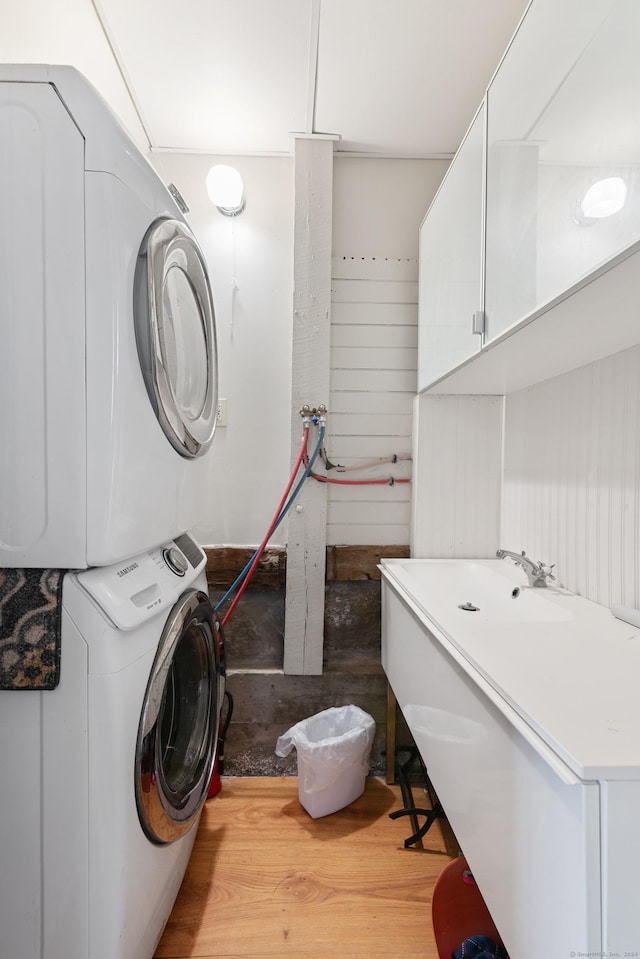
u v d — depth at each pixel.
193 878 1.40
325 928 1.26
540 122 0.96
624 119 0.71
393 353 2.05
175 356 1.08
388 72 1.58
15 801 0.85
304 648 1.96
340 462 2.05
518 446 1.83
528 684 0.82
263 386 2.04
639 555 1.19
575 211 0.84
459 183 1.46
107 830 0.85
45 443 0.84
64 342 0.83
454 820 1.05
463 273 1.41
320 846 1.54
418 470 1.96
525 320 1.03
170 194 1.09
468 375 1.58
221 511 2.04
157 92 1.68
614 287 0.85
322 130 1.87
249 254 2.03
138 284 0.92
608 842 0.59
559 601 1.36
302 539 1.97
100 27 1.42
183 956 1.18
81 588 0.86
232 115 1.79
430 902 1.34
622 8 0.71
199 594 1.25
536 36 0.98
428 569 1.86
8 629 0.85
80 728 0.84
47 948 0.85
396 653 1.66
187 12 1.37
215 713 1.39
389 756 1.87
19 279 0.83
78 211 0.82
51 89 0.81
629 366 1.22
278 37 1.45
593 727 0.68
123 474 0.87
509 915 0.79
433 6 1.34
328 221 1.94
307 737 1.74
